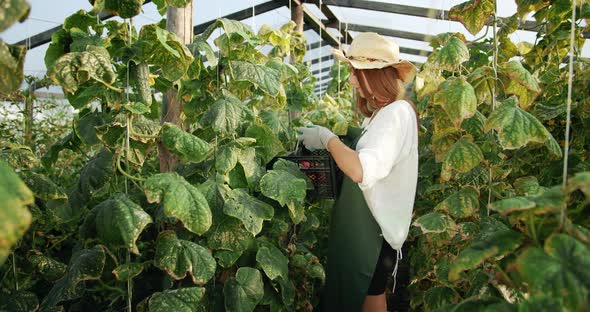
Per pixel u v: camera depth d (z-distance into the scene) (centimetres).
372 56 180
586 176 77
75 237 280
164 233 142
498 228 137
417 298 231
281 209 205
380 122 175
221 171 156
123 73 144
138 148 150
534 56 228
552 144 132
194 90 176
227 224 162
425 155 254
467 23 168
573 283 71
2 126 290
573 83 191
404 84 204
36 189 137
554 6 190
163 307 132
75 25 149
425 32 510
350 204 189
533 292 75
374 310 204
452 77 158
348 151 170
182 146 140
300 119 315
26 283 178
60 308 149
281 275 184
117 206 126
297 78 269
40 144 353
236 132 184
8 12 65
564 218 84
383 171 166
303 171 204
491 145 161
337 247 195
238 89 191
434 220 150
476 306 93
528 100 158
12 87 77
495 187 156
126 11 139
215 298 182
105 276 178
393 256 197
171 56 148
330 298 203
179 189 132
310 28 515
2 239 58
